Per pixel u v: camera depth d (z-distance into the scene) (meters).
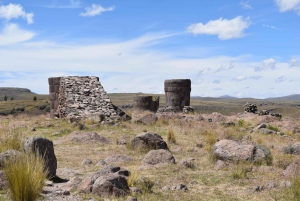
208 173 10.99
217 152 12.65
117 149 14.98
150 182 9.17
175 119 25.45
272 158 12.70
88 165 11.94
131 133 19.80
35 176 7.06
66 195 7.48
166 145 15.08
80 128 20.45
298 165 10.67
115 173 8.43
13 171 6.75
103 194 7.63
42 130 20.47
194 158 13.37
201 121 26.39
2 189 7.30
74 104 25.56
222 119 28.61
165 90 35.59
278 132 21.69
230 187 9.43
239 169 11.02
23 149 9.12
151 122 24.31
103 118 23.77
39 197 7.02
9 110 93.19
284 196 8.32
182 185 9.12
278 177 10.39
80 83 28.19
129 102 152.75
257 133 21.69
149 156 12.16
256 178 10.37
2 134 12.62
